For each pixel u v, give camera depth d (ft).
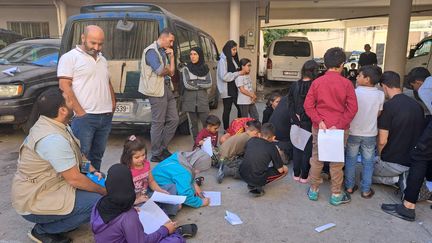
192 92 16.96
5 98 17.42
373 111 11.71
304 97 13.14
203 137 15.70
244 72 18.78
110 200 7.63
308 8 55.83
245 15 37.06
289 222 10.87
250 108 19.72
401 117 11.78
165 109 15.10
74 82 11.30
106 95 12.01
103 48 16.71
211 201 12.09
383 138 12.06
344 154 11.95
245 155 12.55
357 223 10.87
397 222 10.96
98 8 17.26
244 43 37.52
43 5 39.32
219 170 13.96
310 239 9.98
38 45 22.76
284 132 15.62
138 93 16.42
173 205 10.71
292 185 13.66
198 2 37.40
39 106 8.61
